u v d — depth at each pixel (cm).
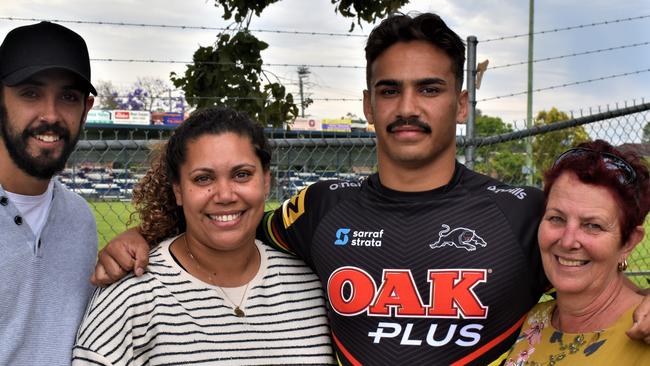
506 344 218
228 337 212
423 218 227
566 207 186
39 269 213
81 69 214
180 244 223
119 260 207
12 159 210
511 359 205
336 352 229
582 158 187
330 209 241
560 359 187
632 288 195
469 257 218
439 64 228
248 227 216
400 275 222
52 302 215
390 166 235
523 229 221
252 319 219
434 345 216
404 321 219
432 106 227
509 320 218
